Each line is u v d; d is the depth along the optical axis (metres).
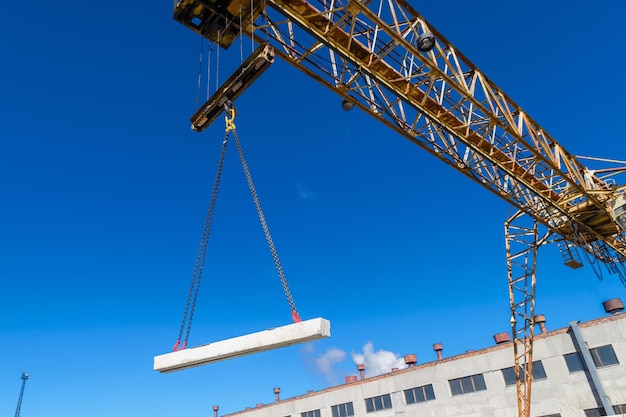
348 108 11.33
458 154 13.54
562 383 23.64
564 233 18.59
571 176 15.38
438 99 12.09
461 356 27.44
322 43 9.93
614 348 22.75
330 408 32.22
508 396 25.02
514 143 13.21
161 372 6.36
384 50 10.52
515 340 18.83
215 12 8.71
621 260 20.47
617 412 21.72
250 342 5.72
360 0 9.22
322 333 5.34
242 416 37.34
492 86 12.66
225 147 8.52
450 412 26.64
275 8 9.12
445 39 11.33
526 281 18.67
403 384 29.22
